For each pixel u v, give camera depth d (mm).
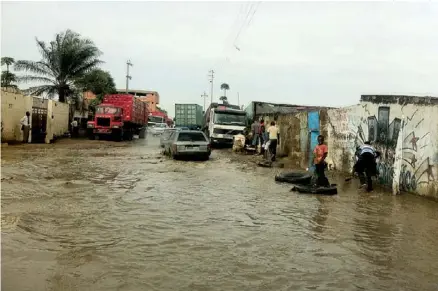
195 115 41125
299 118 20312
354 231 7145
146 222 7324
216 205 9078
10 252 5527
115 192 10297
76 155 20594
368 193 11297
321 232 7012
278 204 9422
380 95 13086
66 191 10234
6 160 16922
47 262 5199
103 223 7176
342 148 16031
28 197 9336
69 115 38000
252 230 6996
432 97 10656
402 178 11617
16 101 26469
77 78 39000
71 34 38406
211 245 6062
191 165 17516
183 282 4645
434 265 5500
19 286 4445
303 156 19469
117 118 32688
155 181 12508
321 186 11688
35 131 28500
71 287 4453
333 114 16906
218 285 4586
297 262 5430
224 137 28766
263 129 23234
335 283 4754
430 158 10383
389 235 6938
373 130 13500
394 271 5230
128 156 20797
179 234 6602
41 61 38156
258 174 15031
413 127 11164
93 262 5230
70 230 6695
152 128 48188
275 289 4523
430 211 8961
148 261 5305
